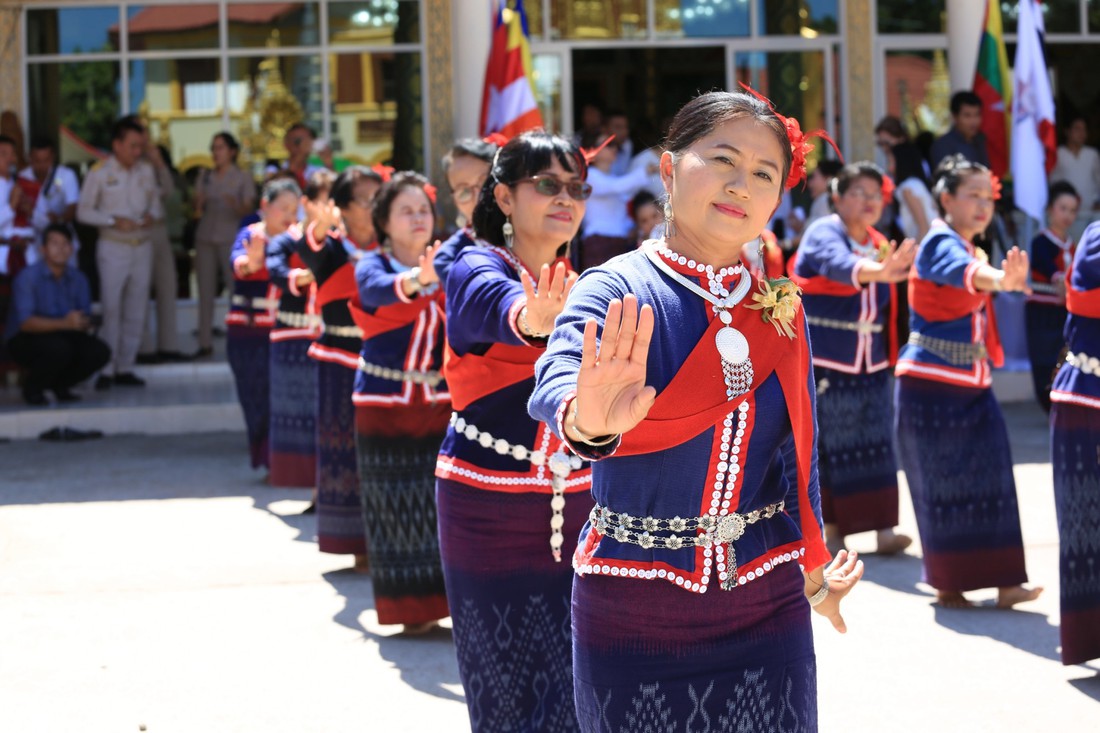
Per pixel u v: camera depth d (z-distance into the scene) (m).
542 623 3.34
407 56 12.78
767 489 2.48
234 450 9.39
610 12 12.98
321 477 6.01
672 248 2.44
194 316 13.17
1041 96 10.04
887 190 6.19
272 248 6.70
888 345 9.56
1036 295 9.50
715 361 2.36
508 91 10.56
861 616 5.27
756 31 13.02
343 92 12.80
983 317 5.36
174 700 4.46
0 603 5.62
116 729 4.20
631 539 2.41
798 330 2.46
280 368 7.26
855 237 6.27
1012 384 10.78
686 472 2.39
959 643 4.91
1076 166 12.59
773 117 2.39
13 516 7.30
